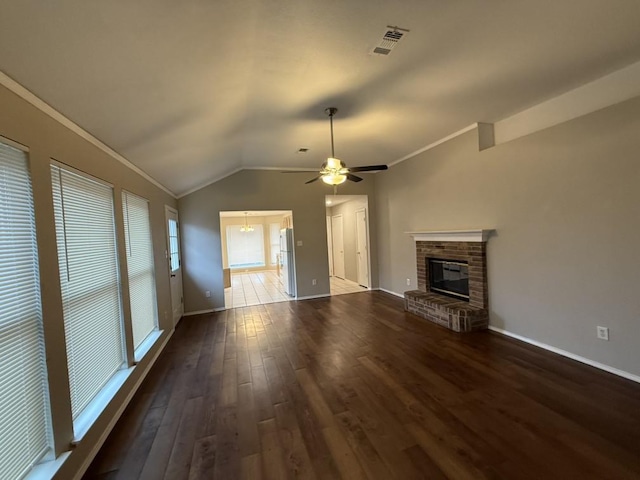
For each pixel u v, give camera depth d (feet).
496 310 12.87
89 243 7.54
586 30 6.97
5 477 4.60
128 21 4.66
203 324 16.10
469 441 6.44
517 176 11.64
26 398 5.09
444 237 15.19
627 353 8.67
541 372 9.24
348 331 13.85
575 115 10.19
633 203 8.38
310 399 8.38
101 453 6.55
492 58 7.99
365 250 23.56
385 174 21.15
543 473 5.51
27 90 5.20
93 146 7.74
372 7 5.78
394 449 6.31
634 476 5.35
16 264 5.00
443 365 10.03
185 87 7.32
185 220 18.53
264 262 39.55
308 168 20.45
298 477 5.68
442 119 12.58
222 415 7.80
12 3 3.64
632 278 8.49
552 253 10.53
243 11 5.45
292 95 9.48
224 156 14.99
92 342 7.45
